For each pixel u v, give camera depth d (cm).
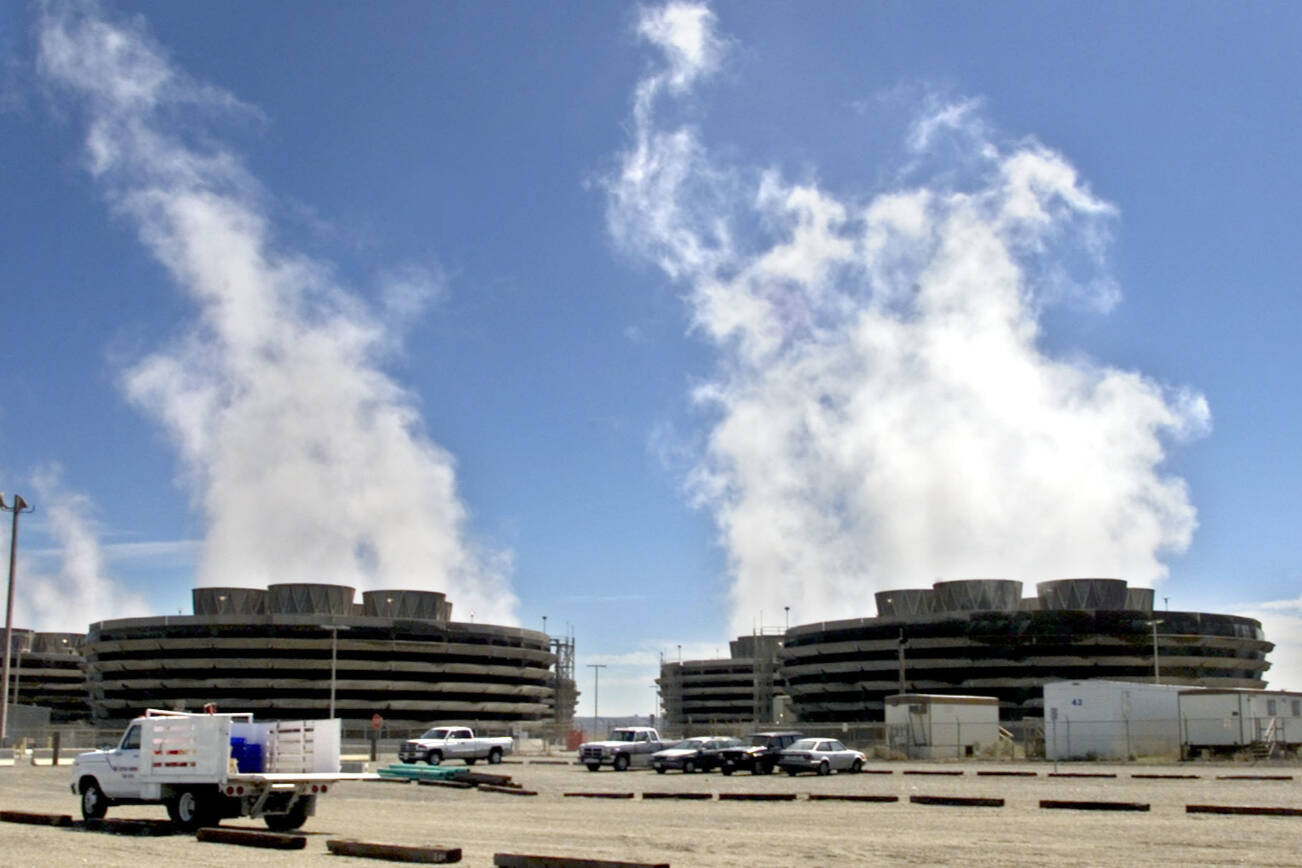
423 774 5228
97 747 8950
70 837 2655
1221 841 2536
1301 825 2898
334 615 12250
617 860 2036
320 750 2883
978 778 5362
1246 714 7025
